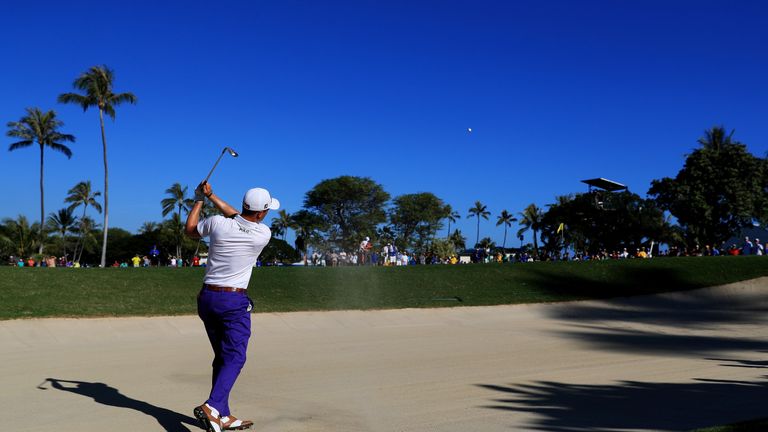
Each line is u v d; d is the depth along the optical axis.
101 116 46.12
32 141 53.44
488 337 14.05
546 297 21.75
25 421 5.79
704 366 9.88
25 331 12.52
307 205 59.44
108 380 8.08
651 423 5.77
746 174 52.28
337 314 16.62
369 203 59.34
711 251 42.72
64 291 16.02
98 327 13.42
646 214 58.94
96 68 45.62
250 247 5.26
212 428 5.06
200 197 5.52
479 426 5.65
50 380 8.00
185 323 14.45
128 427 5.59
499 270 25.28
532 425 5.69
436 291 21.09
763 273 26.78
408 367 9.41
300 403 6.65
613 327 17.30
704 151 53.44
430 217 77.00
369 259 20.30
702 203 51.34
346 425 5.66
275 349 11.56
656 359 10.74
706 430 5.18
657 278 25.78
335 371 8.97
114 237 100.81
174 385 7.75
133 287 17.41
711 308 22.20
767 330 16.92
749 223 53.16
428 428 5.57
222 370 5.24
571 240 65.31
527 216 89.88
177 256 75.94
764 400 6.95
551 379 8.36
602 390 7.55
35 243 55.44
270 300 17.72
